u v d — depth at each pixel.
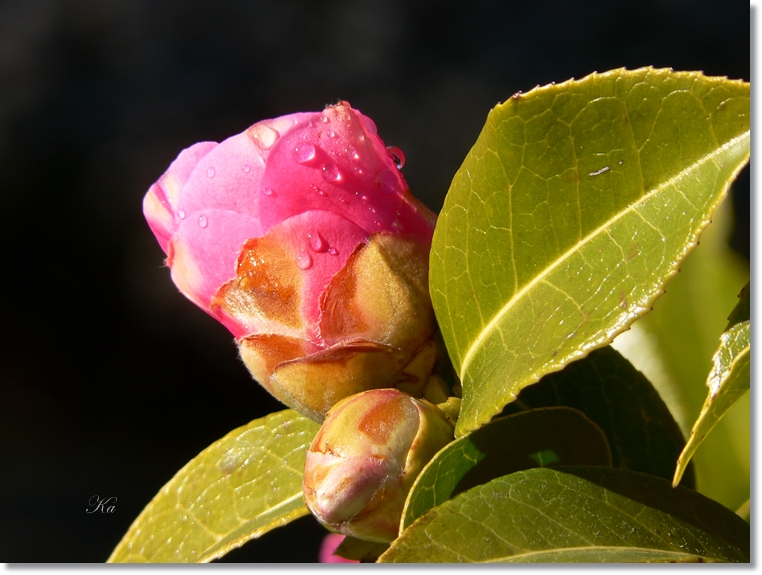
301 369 0.28
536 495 0.27
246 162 0.28
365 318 0.28
